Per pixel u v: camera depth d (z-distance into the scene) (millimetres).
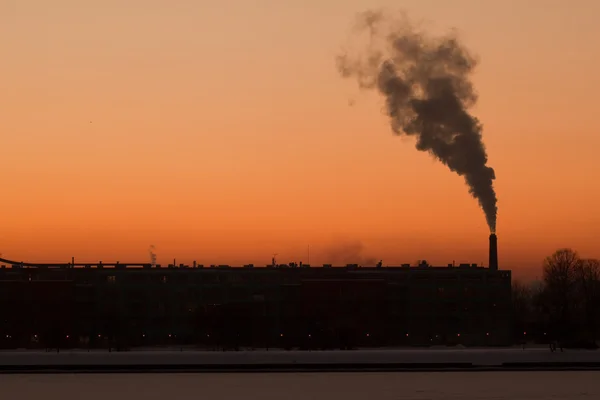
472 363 185500
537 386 149375
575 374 166500
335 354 198375
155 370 172250
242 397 138750
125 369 175375
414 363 179875
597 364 179875
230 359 190875
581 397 137500
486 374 166750
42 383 154875
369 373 169125
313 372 170625
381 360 189000
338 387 149000
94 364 182375
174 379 160000
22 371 171250
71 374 168125
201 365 179125
